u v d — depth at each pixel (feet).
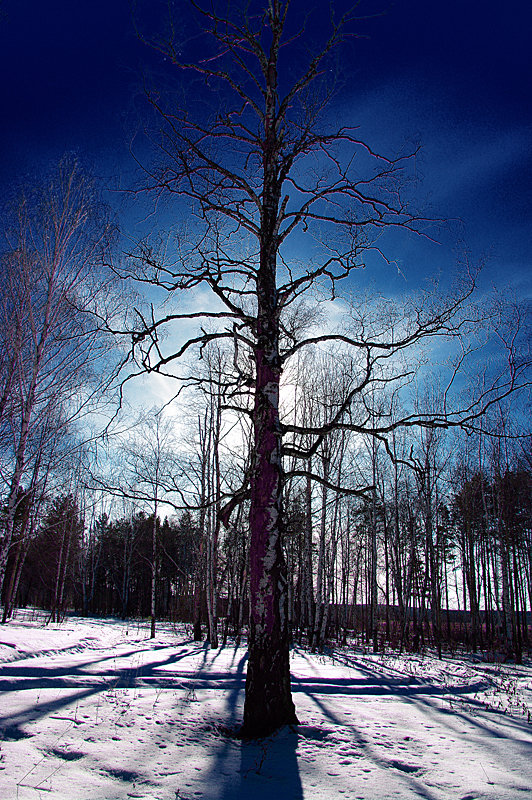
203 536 77.66
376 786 13.80
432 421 23.73
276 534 21.20
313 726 20.12
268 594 20.47
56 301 48.29
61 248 49.08
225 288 24.36
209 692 28.07
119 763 14.96
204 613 121.70
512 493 85.97
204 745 17.44
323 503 71.31
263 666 19.79
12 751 15.06
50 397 50.75
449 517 103.04
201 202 25.04
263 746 17.42
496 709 28.81
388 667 53.31
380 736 19.47
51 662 38.04
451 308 24.45
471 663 67.67
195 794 12.86
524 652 94.38
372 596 80.12
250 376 24.84
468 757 17.10
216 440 69.26
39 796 11.83
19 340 48.85
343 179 25.93
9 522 46.47
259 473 21.90
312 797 12.87
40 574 134.72
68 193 49.49
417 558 99.91
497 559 98.32
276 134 24.95
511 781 14.52
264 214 24.57
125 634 72.74
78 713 20.36
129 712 21.09
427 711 26.17
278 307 23.66
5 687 27.81
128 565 148.25
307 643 83.82
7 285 49.37
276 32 24.52
